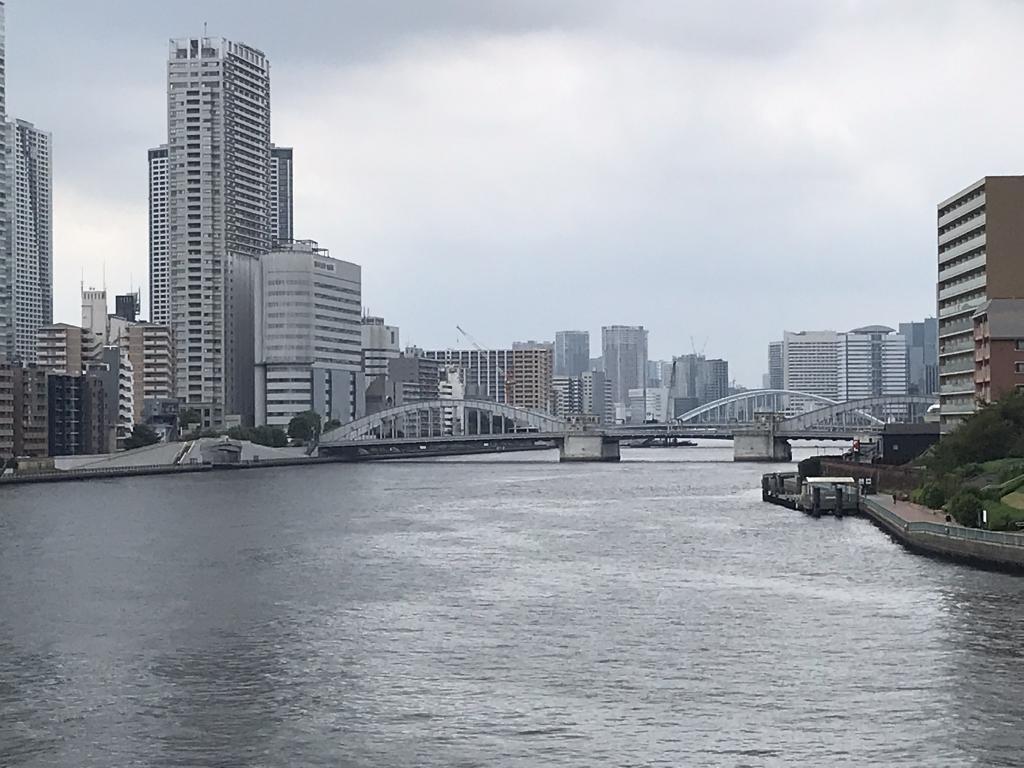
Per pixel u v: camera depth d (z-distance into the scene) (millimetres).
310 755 72875
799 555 143750
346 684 87000
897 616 104625
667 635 100062
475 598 118562
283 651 97000
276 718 79625
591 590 122125
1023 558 122750
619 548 155125
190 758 72688
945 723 75875
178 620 109938
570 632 102062
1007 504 141250
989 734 73938
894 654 91750
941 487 170750
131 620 110125
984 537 129375
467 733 76125
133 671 91312
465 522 194750
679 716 78438
